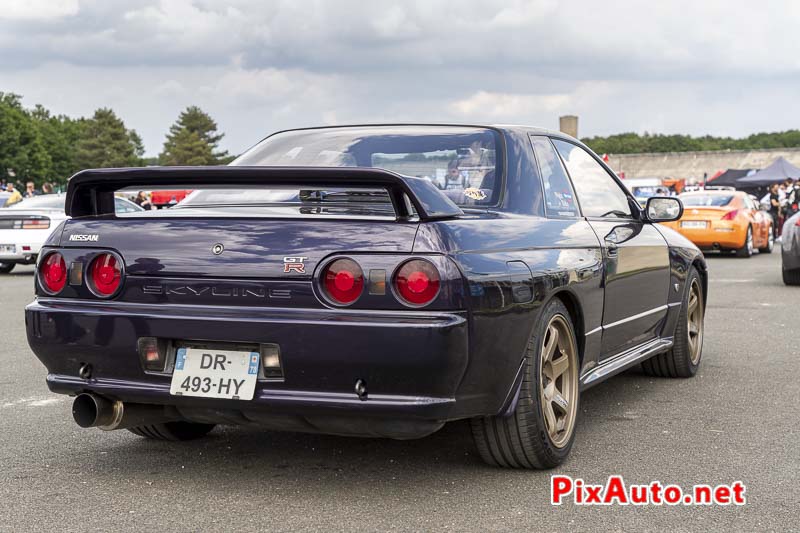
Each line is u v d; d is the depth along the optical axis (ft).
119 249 11.13
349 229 10.28
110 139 508.53
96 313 11.04
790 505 10.69
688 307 18.44
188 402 10.73
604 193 15.42
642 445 13.38
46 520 10.20
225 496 11.04
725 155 285.23
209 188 10.93
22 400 16.79
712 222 58.34
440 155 12.77
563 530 9.85
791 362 20.48
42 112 579.89
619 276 14.47
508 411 11.21
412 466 12.28
